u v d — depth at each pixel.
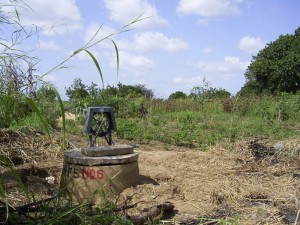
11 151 5.35
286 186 4.83
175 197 4.16
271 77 36.84
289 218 3.81
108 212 3.18
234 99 16.62
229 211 3.92
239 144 7.01
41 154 5.64
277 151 6.63
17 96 2.47
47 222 2.66
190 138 8.29
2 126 5.20
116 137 8.65
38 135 6.11
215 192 4.20
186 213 3.79
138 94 18.41
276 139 9.06
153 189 4.06
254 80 38.69
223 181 4.75
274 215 3.82
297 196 4.43
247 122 12.05
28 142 5.80
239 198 4.26
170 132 9.52
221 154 6.28
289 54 36.38
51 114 7.46
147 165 5.38
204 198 4.20
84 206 3.11
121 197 3.79
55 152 5.76
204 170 5.28
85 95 12.63
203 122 12.12
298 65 35.91
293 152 6.46
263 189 4.65
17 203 3.71
